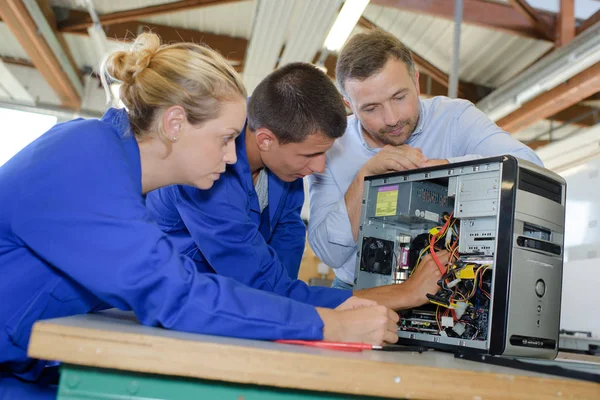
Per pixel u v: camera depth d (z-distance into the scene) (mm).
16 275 938
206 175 1071
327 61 5039
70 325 672
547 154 5191
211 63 1030
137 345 655
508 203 1141
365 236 1482
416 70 1749
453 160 1483
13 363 966
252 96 1486
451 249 1290
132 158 1013
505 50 4953
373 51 1587
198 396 687
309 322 892
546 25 4402
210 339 736
